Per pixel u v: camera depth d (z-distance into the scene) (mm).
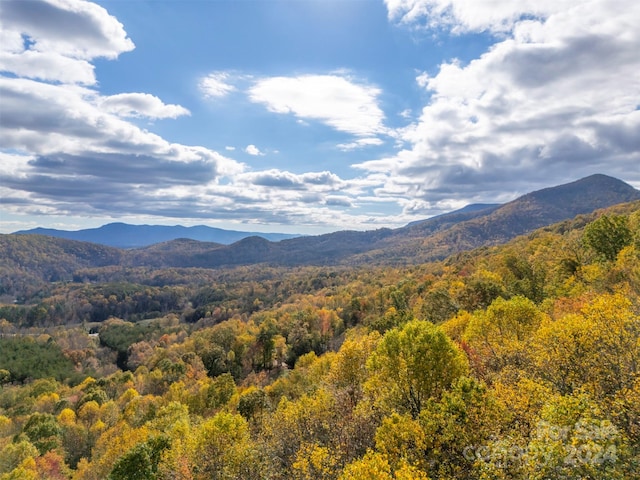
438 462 16672
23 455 41625
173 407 45969
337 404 29125
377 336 37031
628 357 16172
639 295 29344
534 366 19984
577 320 18594
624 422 14195
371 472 13422
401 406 24219
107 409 58438
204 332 116812
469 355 29125
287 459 25000
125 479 27859
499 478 12992
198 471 27031
